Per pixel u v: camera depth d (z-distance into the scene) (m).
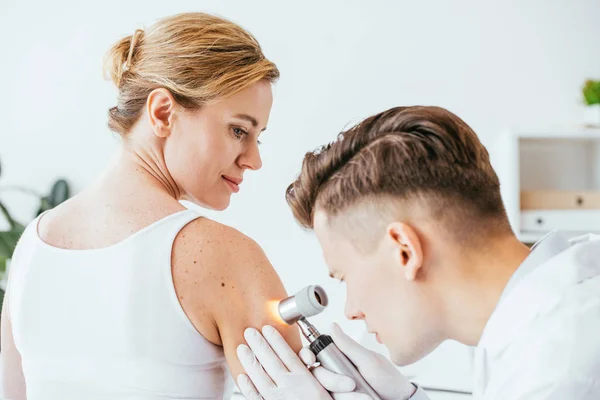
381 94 2.65
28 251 0.91
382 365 0.88
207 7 2.73
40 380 0.90
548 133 2.39
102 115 2.78
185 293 0.83
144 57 0.94
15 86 2.84
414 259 0.74
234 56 0.94
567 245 0.78
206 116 0.93
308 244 2.65
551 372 0.65
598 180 2.60
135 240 0.84
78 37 2.80
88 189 0.93
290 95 2.68
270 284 0.87
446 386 1.50
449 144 0.75
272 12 2.70
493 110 2.61
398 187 0.75
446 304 0.77
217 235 0.86
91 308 0.85
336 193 0.80
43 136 2.81
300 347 0.90
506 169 2.49
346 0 2.66
